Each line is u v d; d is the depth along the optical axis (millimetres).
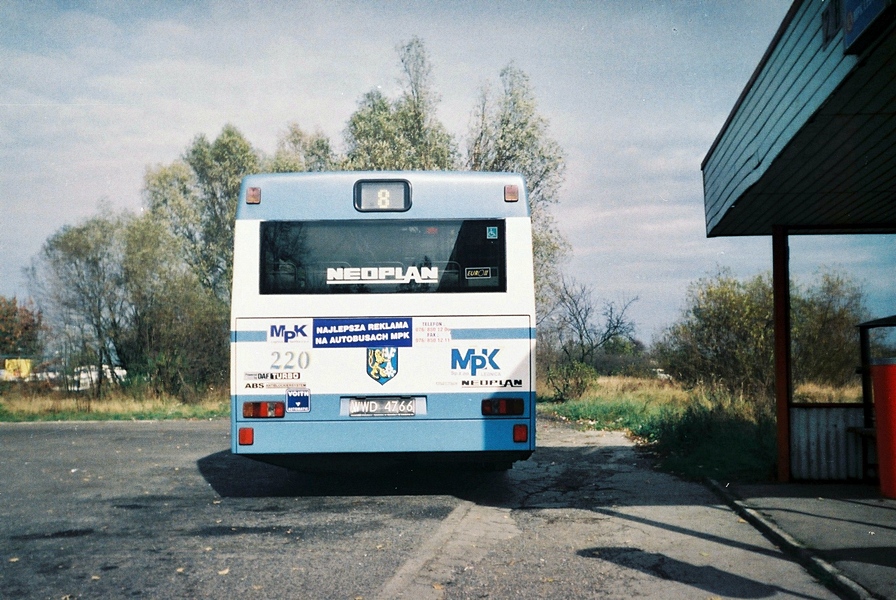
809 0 5746
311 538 6855
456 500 8789
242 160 42000
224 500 8914
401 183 8383
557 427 17078
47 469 11781
